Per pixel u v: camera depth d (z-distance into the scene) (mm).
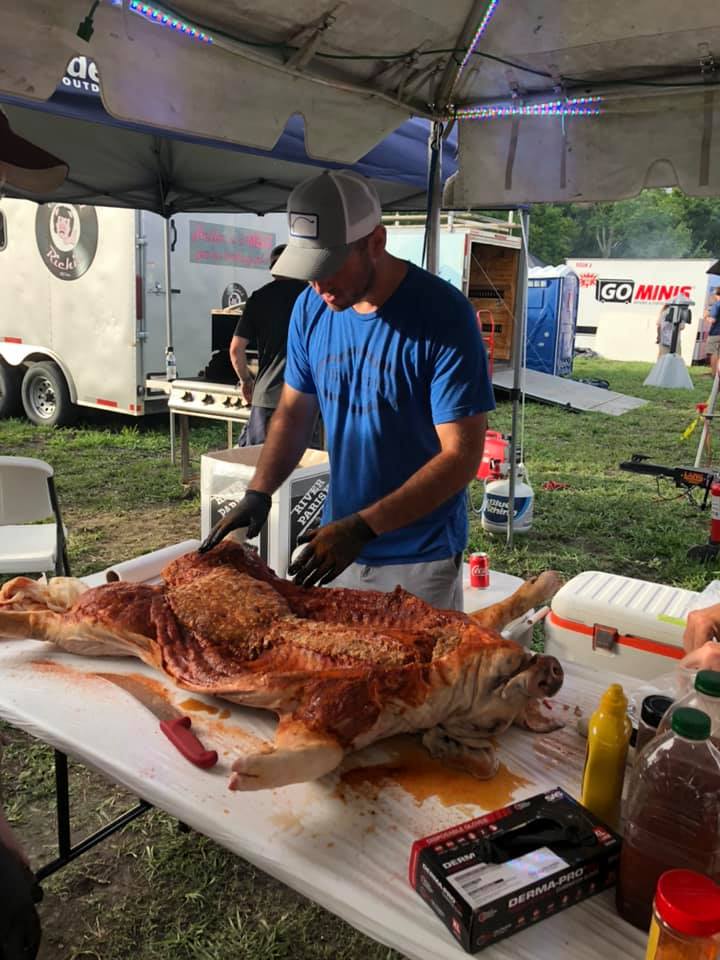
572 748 1602
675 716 1105
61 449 8180
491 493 5840
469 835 1195
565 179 3219
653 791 1105
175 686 1812
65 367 8578
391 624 1818
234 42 2441
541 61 2895
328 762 1410
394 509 1933
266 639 1771
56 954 2186
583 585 2922
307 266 1948
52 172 1677
